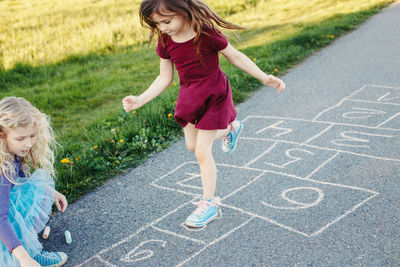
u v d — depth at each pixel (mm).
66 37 9477
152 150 4098
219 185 3305
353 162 3428
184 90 2656
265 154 3750
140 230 2846
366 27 8336
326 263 2328
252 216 2852
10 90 6734
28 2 13883
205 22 2385
